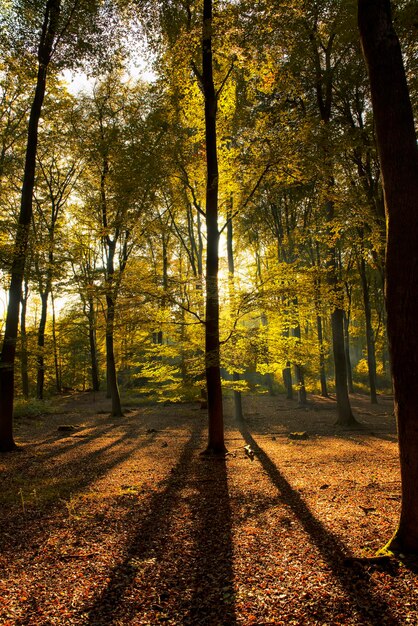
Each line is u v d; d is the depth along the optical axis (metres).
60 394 29.23
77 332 29.38
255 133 10.48
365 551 4.43
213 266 10.17
